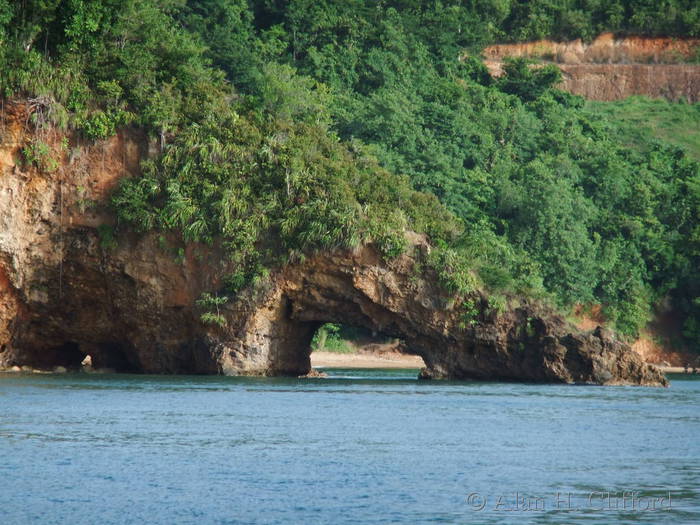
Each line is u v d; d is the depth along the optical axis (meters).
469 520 93.94
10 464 116.50
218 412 172.25
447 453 130.75
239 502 100.00
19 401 182.50
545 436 148.88
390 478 112.75
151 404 182.00
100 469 114.81
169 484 107.69
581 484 111.12
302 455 126.88
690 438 148.12
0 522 91.56
